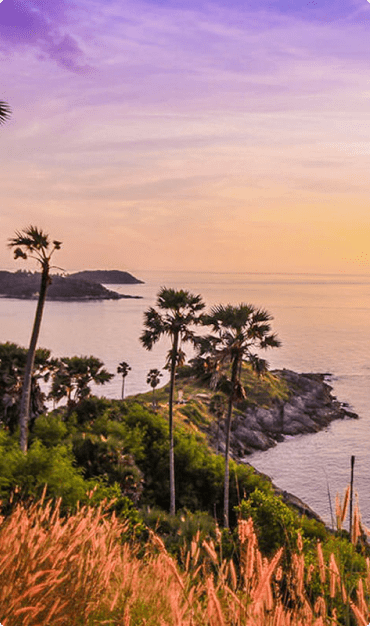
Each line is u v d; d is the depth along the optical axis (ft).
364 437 346.54
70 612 10.78
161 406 305.32
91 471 89.20
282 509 40.01
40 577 11.12
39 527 12.80
